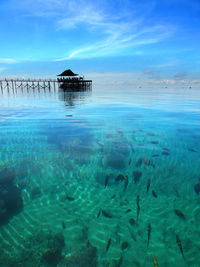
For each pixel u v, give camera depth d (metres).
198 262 2.12
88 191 3.51
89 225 2.71
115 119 9.02
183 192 3.38
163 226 2.65
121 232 2.58
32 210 3.01
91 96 26.12
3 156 4.70
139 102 17.14
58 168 4.24
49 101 18.28
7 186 3.54
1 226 2.67
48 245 2.39
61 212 2.98
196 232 2.53
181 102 16.86
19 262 2.17
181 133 6.48
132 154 4.84
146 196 3.33
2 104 15.64
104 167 4.27
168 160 4.50
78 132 6.69
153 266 2.09
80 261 2.19
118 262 2.15
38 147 5.28
